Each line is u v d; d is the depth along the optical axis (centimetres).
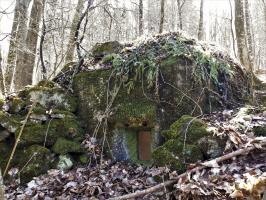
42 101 487
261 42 1944
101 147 463
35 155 423
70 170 432
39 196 373
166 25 1481
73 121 478
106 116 462
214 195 294
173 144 372
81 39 577
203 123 385
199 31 1515
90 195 365
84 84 510
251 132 368
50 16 788
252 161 327
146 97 447
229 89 505
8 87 763
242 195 277
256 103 508
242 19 862
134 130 468
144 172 396
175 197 321
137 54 487
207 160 351
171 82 448
